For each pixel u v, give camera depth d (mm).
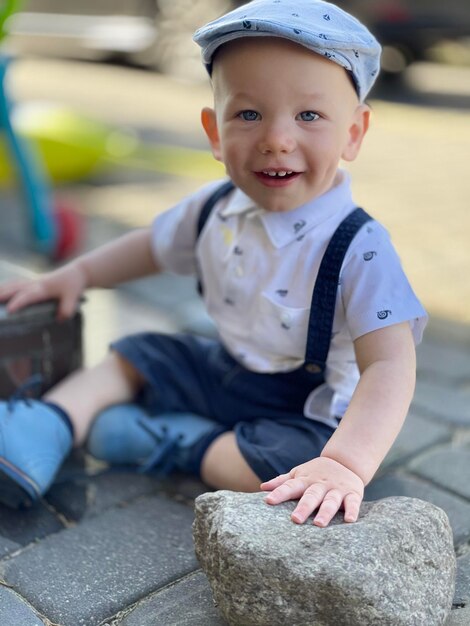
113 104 4883
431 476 1323
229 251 1253
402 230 2725
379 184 3367
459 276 2301
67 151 3119
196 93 5430
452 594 932
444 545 928
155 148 3682
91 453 1345
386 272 1136
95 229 2619
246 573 857
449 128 4637
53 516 1201
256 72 1082
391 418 1044
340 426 1049
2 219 2768
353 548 856
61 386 1355
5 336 1363
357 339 1128
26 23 6562
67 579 1052
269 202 1167
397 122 4777
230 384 1298
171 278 2201
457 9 5426
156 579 1055
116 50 6219
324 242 1169
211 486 1283
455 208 3018
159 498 1253
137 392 1398
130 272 1446
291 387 1247
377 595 834
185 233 1360
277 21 1057
